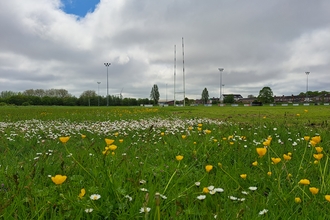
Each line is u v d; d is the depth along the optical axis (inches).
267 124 293.0
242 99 5093.5
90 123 381.1
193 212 70.2
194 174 111.8
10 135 228.1
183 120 414.9
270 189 92.0
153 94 4859.7
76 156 131.9
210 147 157.4
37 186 91.3
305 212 71.8
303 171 109.0
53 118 493.0
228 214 72.9
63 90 4301.2
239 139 185.9
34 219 70.0
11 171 110.4
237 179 101.9
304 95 4616.1
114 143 182.4
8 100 3316.9
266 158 134.5
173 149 159.3
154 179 100.1
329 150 134.3
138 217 68.2
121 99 3998.5
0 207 67.1
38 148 173.3
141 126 312.0
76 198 76.1
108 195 81.4
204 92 5064.0
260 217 68.6
